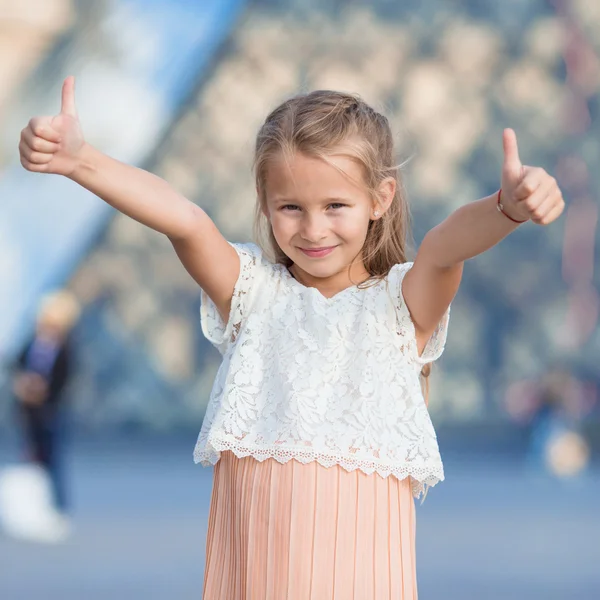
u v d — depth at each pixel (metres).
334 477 5.78
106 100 44.62
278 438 5.84
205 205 47.91
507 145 5.05
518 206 5.05
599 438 45.06
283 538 5.75
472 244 5.46
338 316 6.01
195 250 5.92
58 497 21.33
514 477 33.78
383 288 6.05
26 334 42.00
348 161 5.77
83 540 19.89
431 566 17.23
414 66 50.78
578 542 19.91
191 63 45.25
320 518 5.74
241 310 6.13
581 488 30.20
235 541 5.93
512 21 51.03
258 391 5.96
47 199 42.97
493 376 49.19
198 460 6.20
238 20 48.56
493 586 15.62
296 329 6.01
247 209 48.06
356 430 5.84
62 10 43.56
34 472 20.86
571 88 50.94
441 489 29.66
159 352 47.75
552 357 49.34
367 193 5.89
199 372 48.12
